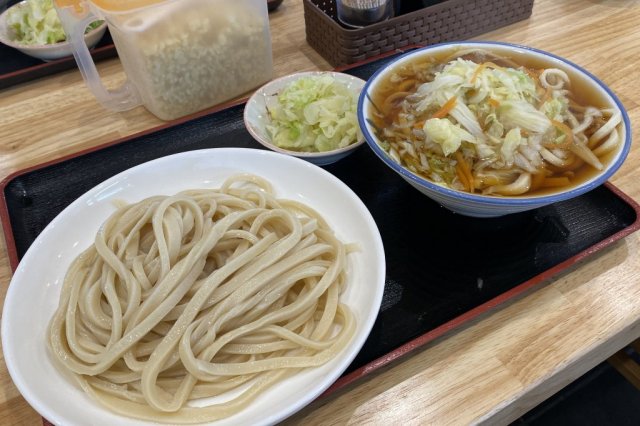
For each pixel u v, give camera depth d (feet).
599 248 1.09
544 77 1.28
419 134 1.17
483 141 1.13
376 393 0.90
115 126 1.57
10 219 1.23
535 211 1.22
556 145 1.13
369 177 1.34
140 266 0.98
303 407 0.82
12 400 0.92
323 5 1.84
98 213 1.15
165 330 0.95
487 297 1.04
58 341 0.90
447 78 1.19
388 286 1.07
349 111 1.37
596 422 1.46
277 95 1.46
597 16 1.97
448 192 0.99
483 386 0.90
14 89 1.73
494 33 1.90
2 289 1.11
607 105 1.18
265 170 1.24
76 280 0.99
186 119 1.52
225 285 0.97
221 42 1.51
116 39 1.45
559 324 0.99
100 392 0.86
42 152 1.48
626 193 1.25
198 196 1.15
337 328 0.97
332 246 1.06
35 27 1.82
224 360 0.94
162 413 0.82
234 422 0.80
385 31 1.69
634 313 1.01
